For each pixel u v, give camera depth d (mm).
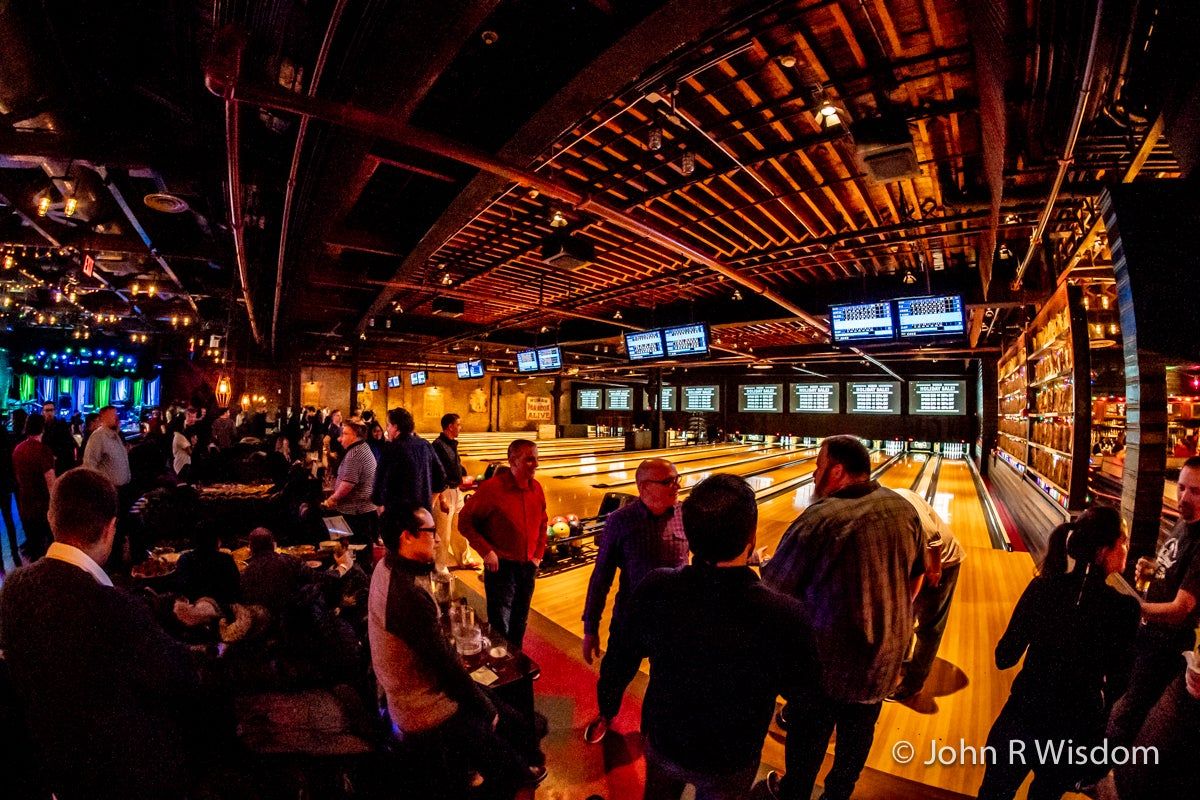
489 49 3236
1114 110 2918
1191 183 2473
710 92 3520
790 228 6074
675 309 10609
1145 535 2982
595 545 6270
